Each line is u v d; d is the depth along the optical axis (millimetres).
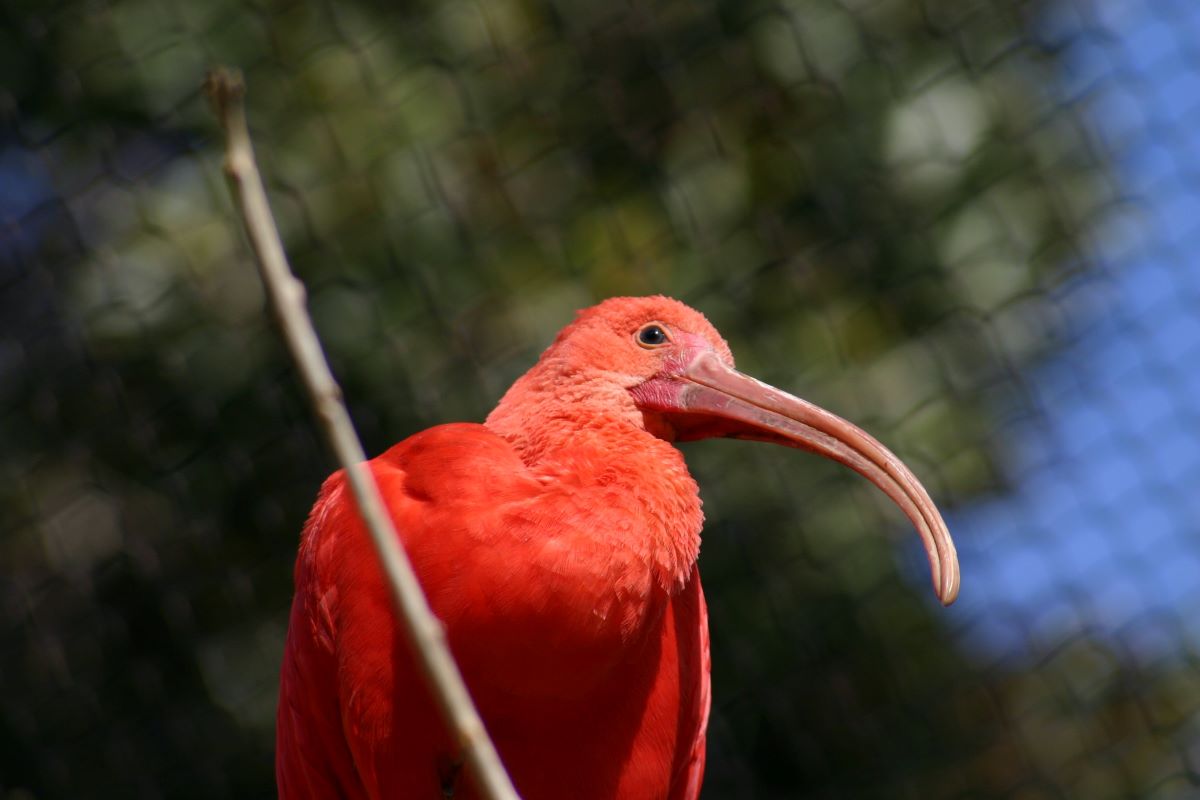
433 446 5434
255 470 10961
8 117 10875
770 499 11094
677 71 11352
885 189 11352
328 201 10875
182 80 10930
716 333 6461
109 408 10953
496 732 5328
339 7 11148
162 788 10953
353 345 10766
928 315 11273
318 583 5445
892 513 11172
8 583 10977
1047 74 11297
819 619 11039
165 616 10992
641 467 5367
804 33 11305
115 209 11070
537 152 11219
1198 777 11023
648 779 5656
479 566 5031
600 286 11078
